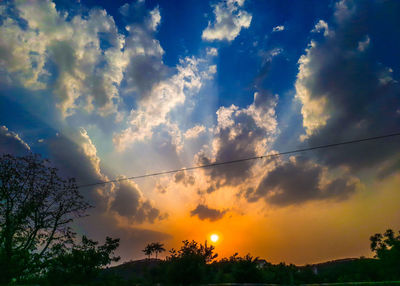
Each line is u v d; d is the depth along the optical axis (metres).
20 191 26.09
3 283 19.72
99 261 23.36
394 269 22.52
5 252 22.55
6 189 25.16
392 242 24.78
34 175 27.05
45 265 22.98
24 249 24.27
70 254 23.38
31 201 25.98
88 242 24.34
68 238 26.17
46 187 27.16
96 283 18.42
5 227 24.22
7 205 25.19
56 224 26.69
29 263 23.08
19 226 24.86
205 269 15.59
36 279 21.42
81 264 22.45
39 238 26.08
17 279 21.48
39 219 26.03
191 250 19.36
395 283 16.62
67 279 21.09
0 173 25.39
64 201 27.59
